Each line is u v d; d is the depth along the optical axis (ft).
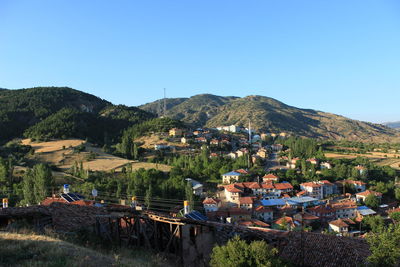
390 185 366.22
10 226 98.99
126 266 69.97
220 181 401.29
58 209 108.88
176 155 515.91
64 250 71.31
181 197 279.49
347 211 290.15
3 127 592.60
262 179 402.31
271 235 95.14
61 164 428.97
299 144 586.86
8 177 297.33
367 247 85.51
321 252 84.84
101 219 110.83
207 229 106.22
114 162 450.71
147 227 109.50
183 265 95.71
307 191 358.23
